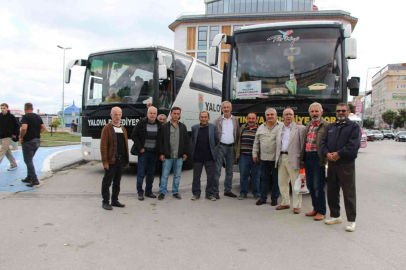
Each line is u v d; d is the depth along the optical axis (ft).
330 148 16.69
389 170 38.73
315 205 18.33
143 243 14.16
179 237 14.97
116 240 14.49
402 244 14.26
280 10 164.76
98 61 32.96
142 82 30.73
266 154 20.95
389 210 20.02
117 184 20.40
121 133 20.43
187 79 36.04
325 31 23.99
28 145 25.39
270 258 12.67
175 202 21.89
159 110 30.50
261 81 24.18
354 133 16.14
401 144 111.86
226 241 14.51
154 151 22.98
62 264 11.97
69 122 176.24
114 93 31.50
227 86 25.08
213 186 22.88
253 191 23.38
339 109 16.55
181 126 23.13
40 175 29.60
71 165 36.99
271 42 24.62
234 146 23.36
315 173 18.04
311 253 13.20
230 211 19.66
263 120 23.84
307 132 18.58
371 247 13.89
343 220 17.95
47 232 15.38
